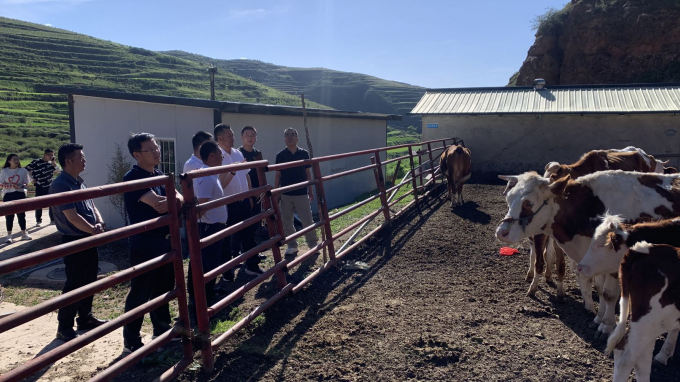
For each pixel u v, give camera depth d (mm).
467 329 4613
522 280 6090
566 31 28797
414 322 4762
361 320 4809
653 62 26188
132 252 3984
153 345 3348
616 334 3293
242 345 4250
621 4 27516
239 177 6027
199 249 3715
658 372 3945
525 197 4781
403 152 30531
